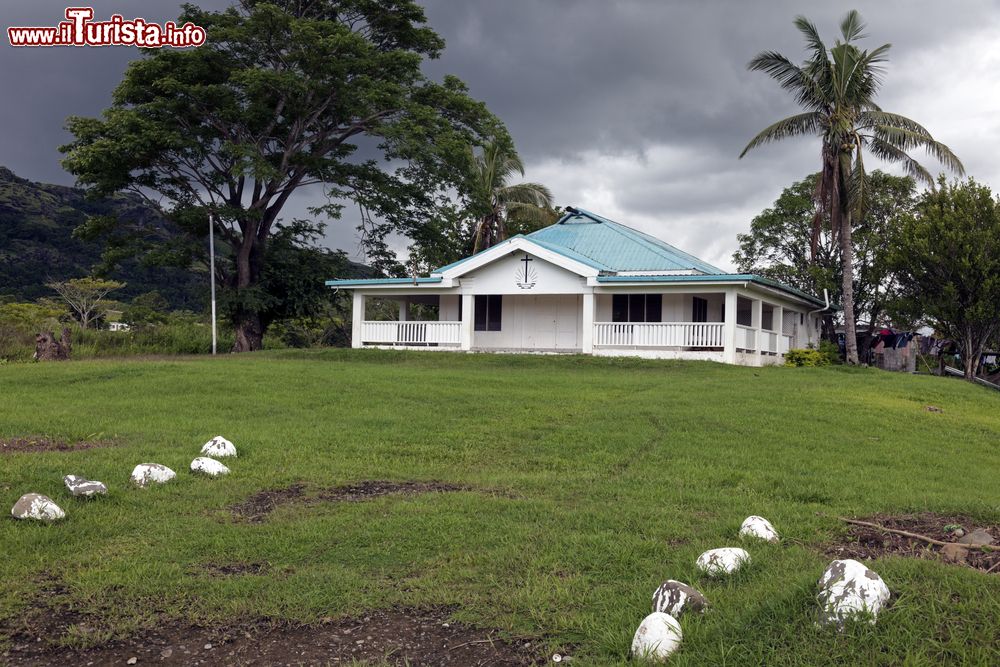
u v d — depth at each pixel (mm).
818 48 24984
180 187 33062
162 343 34000
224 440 9781
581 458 10250
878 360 37062
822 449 11023
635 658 4219
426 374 18828
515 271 26531
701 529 6762
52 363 19875
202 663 4516
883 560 5266
